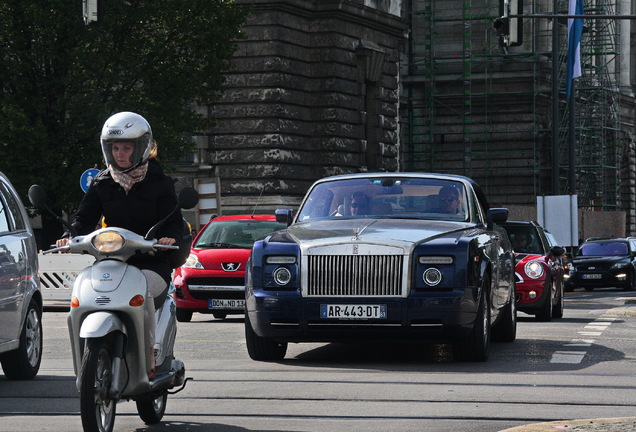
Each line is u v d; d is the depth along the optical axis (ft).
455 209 94.79
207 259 136.77
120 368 52.90
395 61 306.96
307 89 281.33
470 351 87.92
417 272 84.38
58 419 62.13
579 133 420.36
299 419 61.46
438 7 418.72
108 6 197.57
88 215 56.90
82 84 201.57
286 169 273.54
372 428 58.49
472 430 57.77
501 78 408.87
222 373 81.66
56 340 111.04
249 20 271.90
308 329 85.20
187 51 210.79
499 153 410.31
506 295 102.53
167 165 209.77
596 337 112.68
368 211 94.73
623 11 511.40
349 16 284.82
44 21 191.11
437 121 417.90
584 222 379.55
